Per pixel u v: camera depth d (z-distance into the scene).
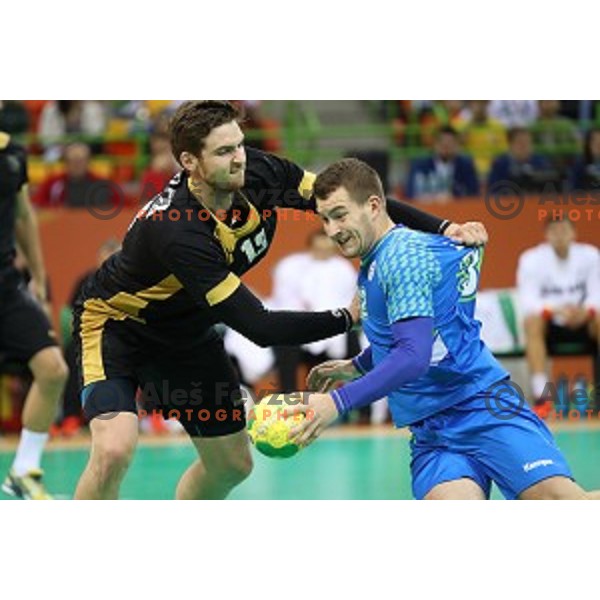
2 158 30.06
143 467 37.12
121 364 23.52
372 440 42.66
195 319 23.56
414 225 23.67
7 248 30.52
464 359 21.48
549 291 43.50
